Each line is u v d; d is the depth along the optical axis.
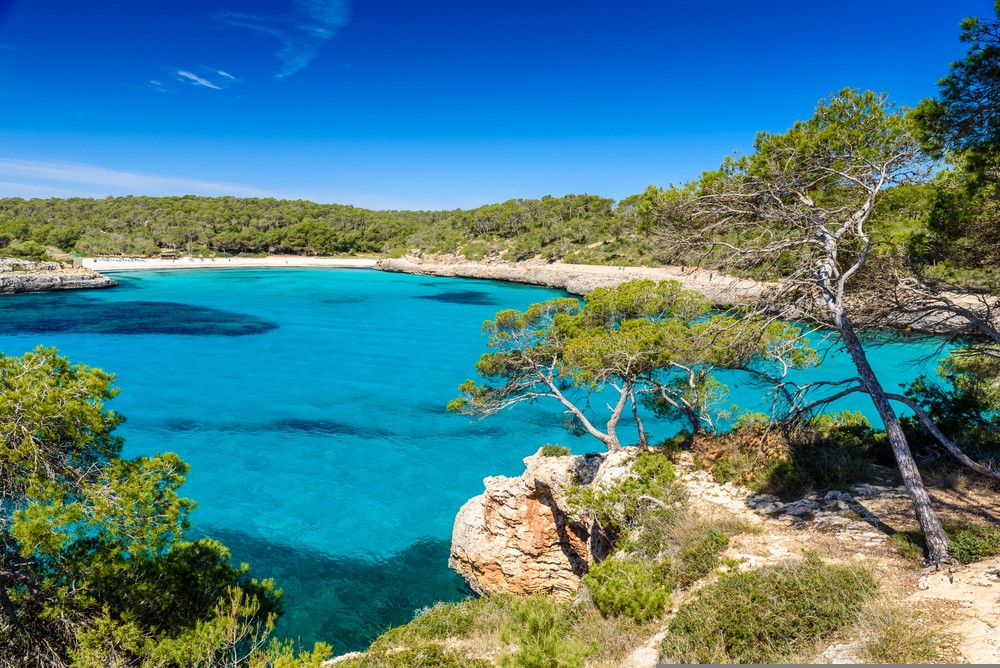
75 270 119.69
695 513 13.57
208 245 184.50
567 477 20.67
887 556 10.30
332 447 35.88
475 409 24.73
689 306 22.62
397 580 22.41
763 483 14.80
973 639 7.14
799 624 8.04
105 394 11.36
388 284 129.75
